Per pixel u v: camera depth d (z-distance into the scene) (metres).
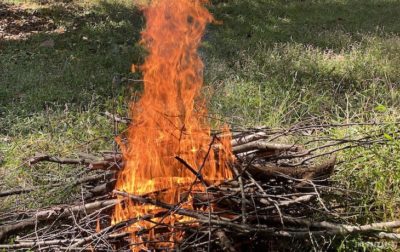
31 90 5.48
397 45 6.92
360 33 7.79
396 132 3.66
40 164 3.90
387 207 3.26
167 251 2.75
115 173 3.23
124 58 6.69
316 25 8.60
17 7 9.55
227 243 2.64
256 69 5.98
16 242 3.01
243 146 3.36
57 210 3.06
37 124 4.64
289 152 3.48
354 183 3.44
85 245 2.85
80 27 8.36
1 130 4.63
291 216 3.01
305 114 4.75
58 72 6.16
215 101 5.01
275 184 3.19
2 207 3.44
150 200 2.75
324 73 5.81
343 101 4.94
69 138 4.28
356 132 3.88
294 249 2.93
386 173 3.41
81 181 3.33
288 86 5.46
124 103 5.00
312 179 3.21
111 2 9.84
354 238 2.93
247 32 8.19
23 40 7.63
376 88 5.23
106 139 4.14
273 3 10.19
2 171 3.94
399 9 9.77
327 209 3.06
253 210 2.94
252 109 4.89
